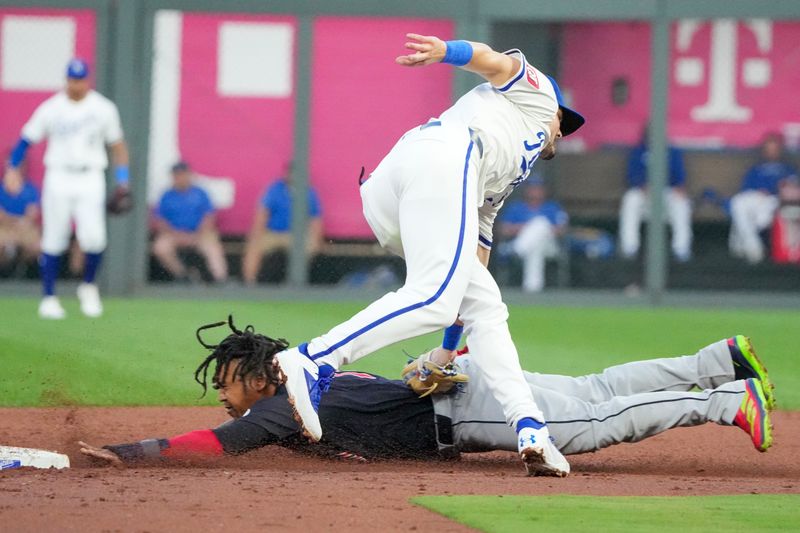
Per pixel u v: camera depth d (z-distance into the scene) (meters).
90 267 41.62
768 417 17.45
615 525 13.61
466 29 53.53
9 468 16.86
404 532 13.24
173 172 53.09
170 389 26.41
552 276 54.34
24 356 30.41
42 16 52.75
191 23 53.09
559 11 53.59
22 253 52.31
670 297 54.44
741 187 54.31
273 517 13.84
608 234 54.31
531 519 13.83
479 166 17.08
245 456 18.14
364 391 18.28
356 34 53.41
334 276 53.66
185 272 53.34
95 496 14.91
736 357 18.52
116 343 33.47
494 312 17.31
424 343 36.47
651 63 53.94
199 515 13.89
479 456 19.78
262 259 53.56
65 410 23.70
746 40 53.88
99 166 41.03
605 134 54.09
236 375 17.59
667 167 54.12
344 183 53.59
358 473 17.12
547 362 32.78
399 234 17.55
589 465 19.06
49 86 52.91
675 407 17.64
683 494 15.85
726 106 54.03
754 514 14.34
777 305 54.38
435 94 53.53
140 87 52.94
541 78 17.62
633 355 34.88
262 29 53.25
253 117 53.41
